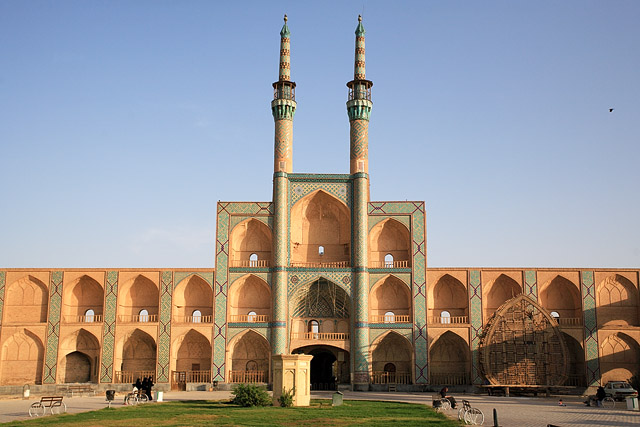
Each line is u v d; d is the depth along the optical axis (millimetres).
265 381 50094
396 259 52312
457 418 25828
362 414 27141
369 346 49375
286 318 49844
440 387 48344
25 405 33500
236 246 52406
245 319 51281
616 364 49062
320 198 53000
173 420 24547
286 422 23844
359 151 52688
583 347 49156
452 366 51156
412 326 49531
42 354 49875
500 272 50406
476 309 49750
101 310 51812
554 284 51438
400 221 51594
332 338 50188
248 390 31938
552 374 43844
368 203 52000
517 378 43844
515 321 44812
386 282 51500
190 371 50688
